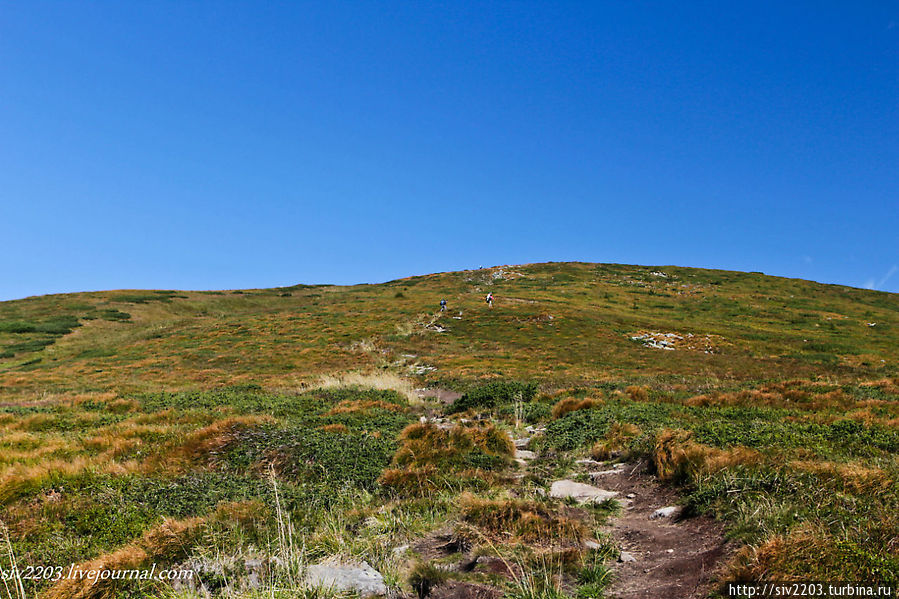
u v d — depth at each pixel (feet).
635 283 281.95
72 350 169.27
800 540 15.37
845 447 28.84
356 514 25.32
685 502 23.25
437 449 35.91
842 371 119.96
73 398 82.53
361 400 71.77
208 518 23.86
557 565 18.31
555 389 77.82
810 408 47.29
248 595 16.53
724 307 226.79
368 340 163.12
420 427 41.37
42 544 22.38
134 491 29.58
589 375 110.42
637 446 33.60
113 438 45.68
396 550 20.68
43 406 73.67
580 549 19.72
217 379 120.06
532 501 24.57
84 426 55.21
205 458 37.29
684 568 17.42
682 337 166.71
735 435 31.27
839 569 13.99
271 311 224.33
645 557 19.29
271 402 68.59
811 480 21.15
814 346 159.22
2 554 20.79
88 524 24.61
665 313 213.66
